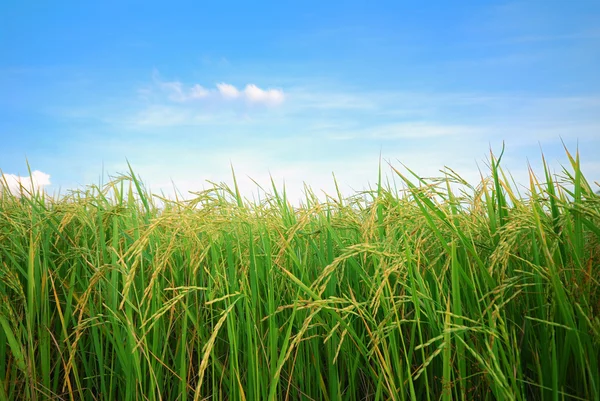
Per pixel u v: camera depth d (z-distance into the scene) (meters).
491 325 2.06
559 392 2.09
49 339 2.95
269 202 3.63
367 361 2.45
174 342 3.09
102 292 3.06
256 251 2.99
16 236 3.31
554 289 1.99
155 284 2.81
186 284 3.15
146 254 2.89
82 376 3.09
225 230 2.91
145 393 2.79
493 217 2.62
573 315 2.09
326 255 3.06
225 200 3.07
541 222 2.23
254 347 2.62
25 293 3.22
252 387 2.53
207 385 2.87
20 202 3.89
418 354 2.65
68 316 2.96
